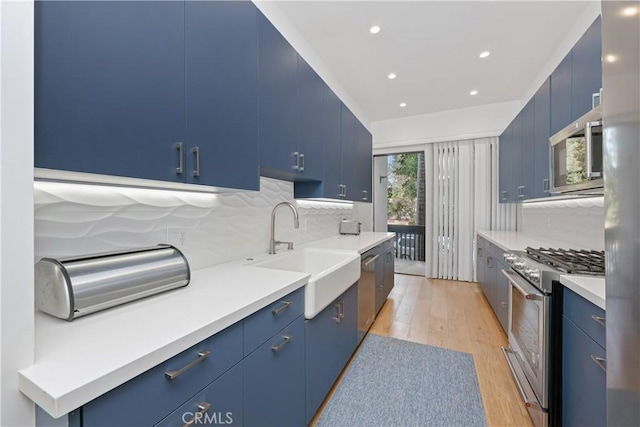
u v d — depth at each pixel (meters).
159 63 0.99
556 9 2.30
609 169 0.68
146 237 1.26
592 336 1.12
